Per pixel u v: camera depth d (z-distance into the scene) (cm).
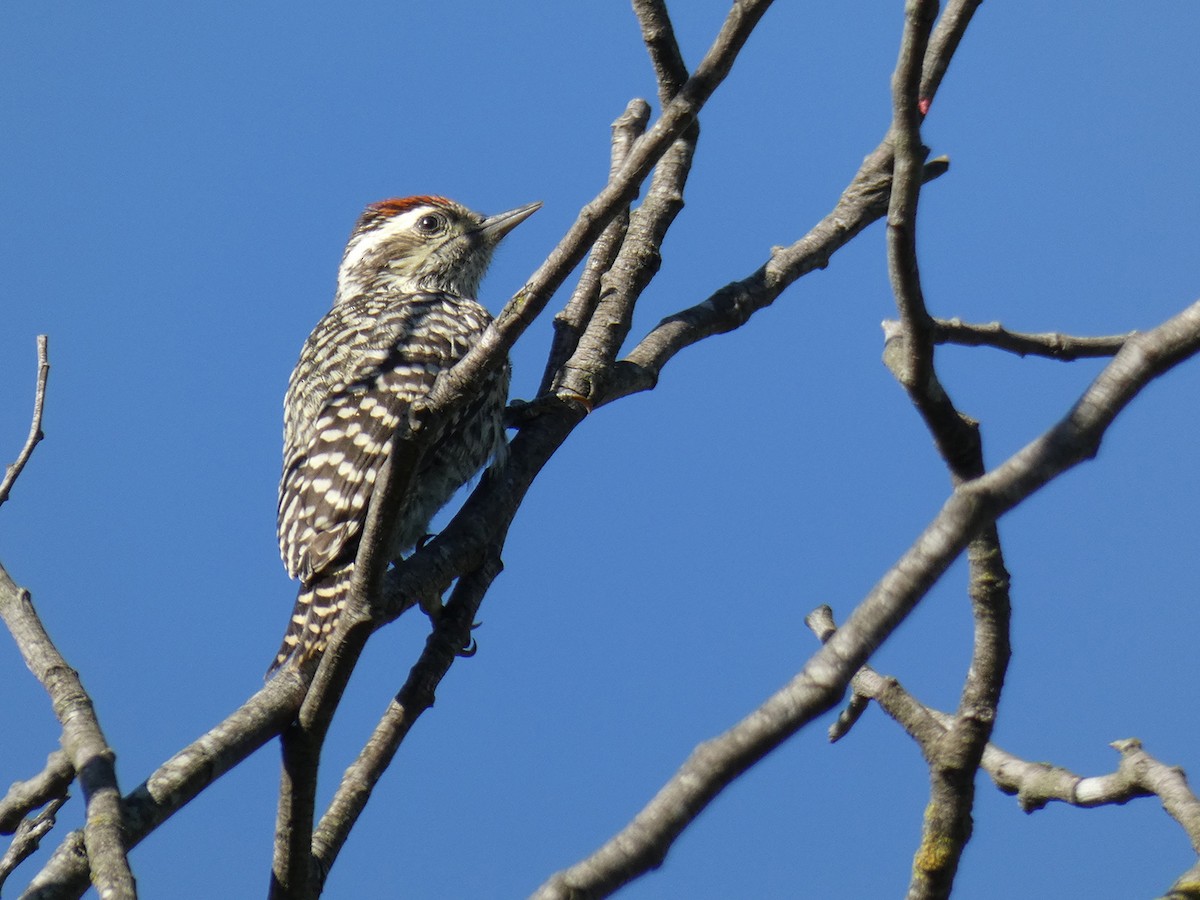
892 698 992
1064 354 1137
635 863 487
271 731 851
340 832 947
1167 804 956
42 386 959
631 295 1241
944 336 1120
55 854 779
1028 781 1030
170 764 818
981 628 927
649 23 1223
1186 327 548
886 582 521
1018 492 530
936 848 930
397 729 999
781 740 501
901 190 820
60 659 850
